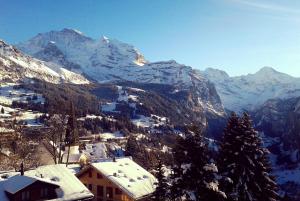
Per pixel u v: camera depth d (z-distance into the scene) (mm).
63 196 50969
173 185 41281
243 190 43656
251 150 44344
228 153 44906
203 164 40125
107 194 66750
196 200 39781
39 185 49000
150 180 72688
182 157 40844
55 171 56062
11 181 49000
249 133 44844
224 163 44781
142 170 77375
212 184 39469
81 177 69625
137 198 63625
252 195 44156
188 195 39938
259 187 44094
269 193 45125
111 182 66062
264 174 45000
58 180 53906
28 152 85688
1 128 99438
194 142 40688
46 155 88312
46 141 87500
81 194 52594
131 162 79375
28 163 80688
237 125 45344
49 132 83312
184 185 40344
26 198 47688
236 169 44031
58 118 79625
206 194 39875
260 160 45250
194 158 40156
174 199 41438
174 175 41312
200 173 39781
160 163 48562
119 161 76812
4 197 47219
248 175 44125
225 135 46000
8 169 75812
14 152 84750
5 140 87000
